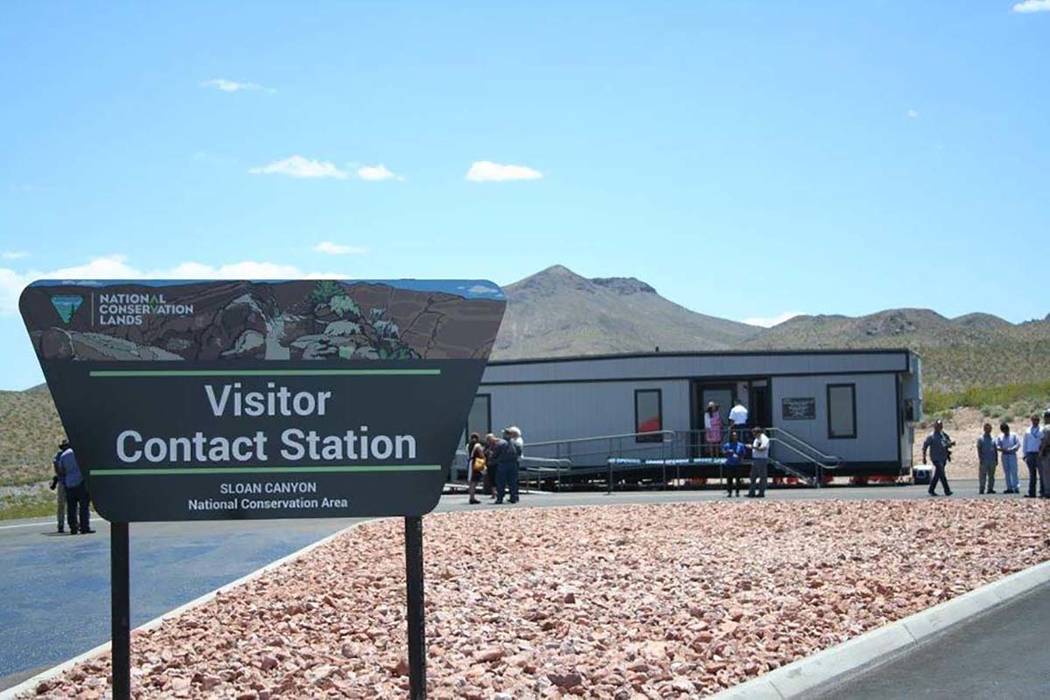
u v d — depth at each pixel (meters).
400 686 8.05
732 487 29.17
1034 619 10.48
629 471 32.97
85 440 7.25
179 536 20.50
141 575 15.40
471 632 9.81
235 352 7.30
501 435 33.69
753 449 26.61
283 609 11.35
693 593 11.52
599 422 33.16
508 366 33.81
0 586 14.86
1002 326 152.62
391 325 7.35
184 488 7.27
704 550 14.98
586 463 33.09
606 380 33.16
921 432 54.31
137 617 12.01
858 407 32.03
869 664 8.95
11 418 72.94
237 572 15.51
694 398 32.81
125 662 7.16
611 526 18.58
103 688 8.55
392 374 7.34
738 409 30.59
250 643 9.81
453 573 13.30
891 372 31.89
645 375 32.94
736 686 7.95
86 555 18.41
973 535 16.03
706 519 19.44
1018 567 13.04
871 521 18.36
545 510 22.64
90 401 7.26
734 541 16.02
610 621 10.17
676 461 31.91
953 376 92.88
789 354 32.38
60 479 23.08
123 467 7.25
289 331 7.33
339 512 7.29
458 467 34.03
